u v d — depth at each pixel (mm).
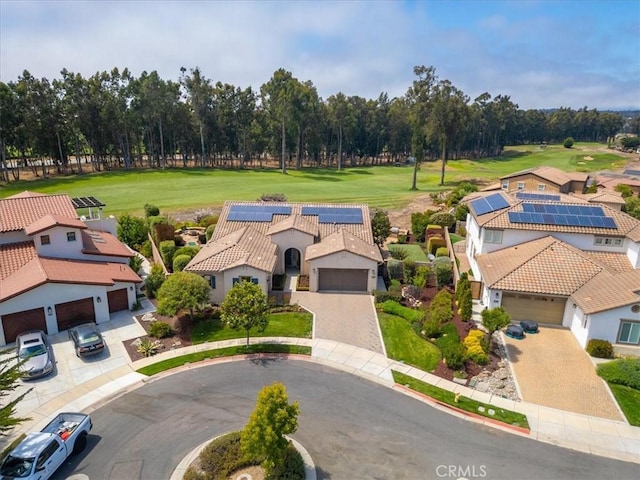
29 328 29156
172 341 29297
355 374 25781
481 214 39156
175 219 57219
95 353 27266
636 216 51188
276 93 103250
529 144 196375
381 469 18703
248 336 28688
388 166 124875
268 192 73875
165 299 29703
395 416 22141
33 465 17047
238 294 27750
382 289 37969
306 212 44781
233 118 107125
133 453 19453
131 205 62781
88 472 18391
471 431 21188
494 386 24703
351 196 72188
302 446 19859
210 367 26391
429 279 38844
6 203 35969
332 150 129875
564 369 26344
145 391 23969
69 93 85562
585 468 19078
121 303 33344
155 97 93000
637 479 18531
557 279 31188
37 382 24609
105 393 23766
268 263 35344
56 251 33562
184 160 107812
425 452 19750
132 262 38969
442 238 46938
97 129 90000
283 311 33562
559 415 22438
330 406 22797
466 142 145625
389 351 28297
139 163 109375
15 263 32156
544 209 37469
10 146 85812
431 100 81938
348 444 20125
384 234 48031
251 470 18297
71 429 19375
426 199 70250
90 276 31750
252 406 22734
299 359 27297
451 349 26641
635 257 33219
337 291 37562
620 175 88125
